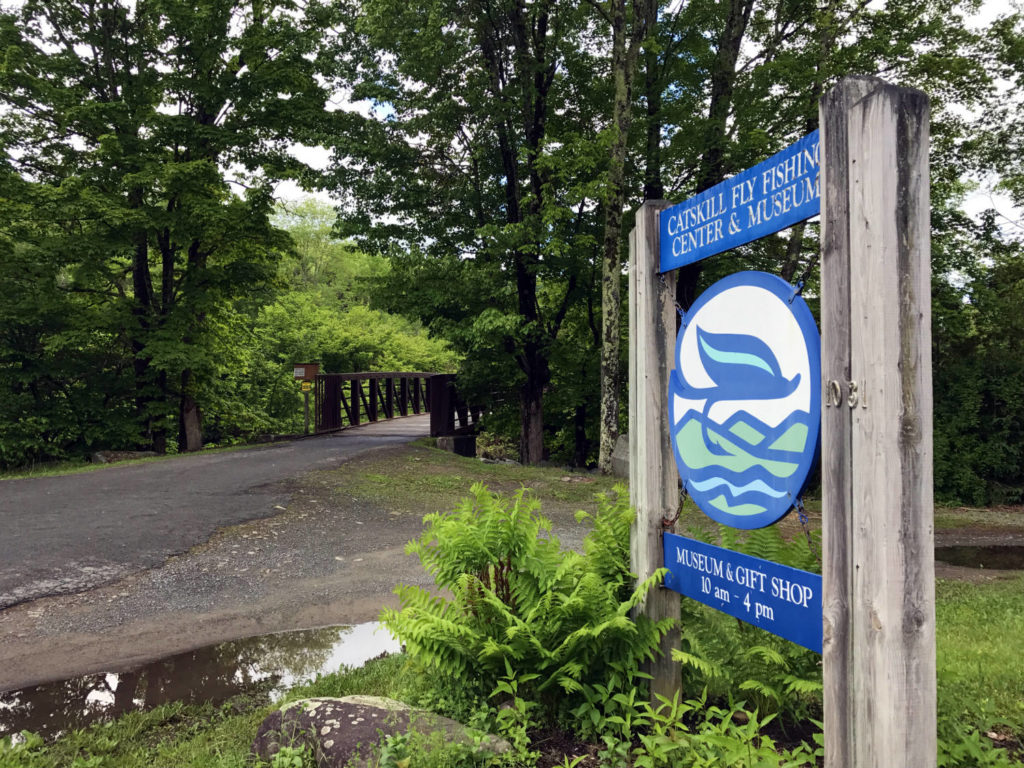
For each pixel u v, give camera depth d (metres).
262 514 9.77
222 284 20.31
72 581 6.80
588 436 21.67
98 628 5.69
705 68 16.28
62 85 17.86
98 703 4.30
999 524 12.76
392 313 18.34
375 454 16.25
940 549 10.31
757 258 17.47
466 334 16.42
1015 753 2.86
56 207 16.61
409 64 15.21
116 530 8.67
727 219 2.95
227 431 25.92
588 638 3.27
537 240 15.78
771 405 2.66
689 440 3.21
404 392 34.09
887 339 2.04
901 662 2.03
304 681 4.58
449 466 15.11
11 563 7.29
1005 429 15.61
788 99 15.72
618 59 14.59
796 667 3.29
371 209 17.47
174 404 20.38
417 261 16.38
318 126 18.36
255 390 32.25
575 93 17.77
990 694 3.54
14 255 17.61
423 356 51.06
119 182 17.92
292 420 34.91
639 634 3.31
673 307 3.50
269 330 36.88
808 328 2.44
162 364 18.34
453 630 3.32
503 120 16.28
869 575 2.07
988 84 15.83
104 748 3.53
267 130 19.55
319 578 7.18
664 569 3.32
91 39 18.08
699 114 16.38
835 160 2.22
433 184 17.72
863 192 2.11
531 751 2.95
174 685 4.57
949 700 3.20
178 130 18.08
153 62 19.11
